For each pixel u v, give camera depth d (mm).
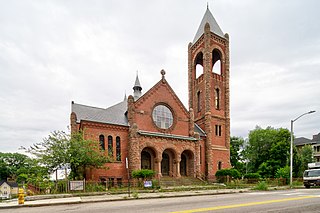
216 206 11148
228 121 40906
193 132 35281
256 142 57438
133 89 53938
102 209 11508
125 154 29938
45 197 17375
